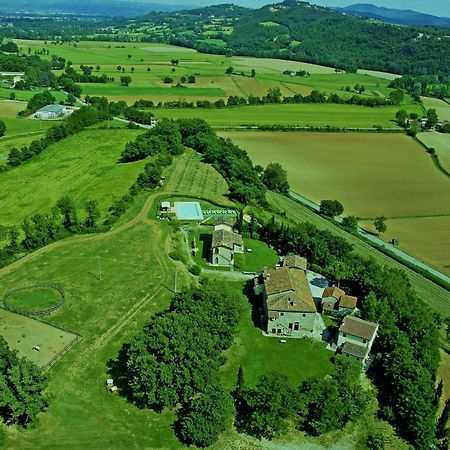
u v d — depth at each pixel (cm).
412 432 9356
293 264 13825
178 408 9544
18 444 8612
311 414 9362
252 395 9362
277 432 9188
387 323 11512
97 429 8994
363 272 13475
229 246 14412
